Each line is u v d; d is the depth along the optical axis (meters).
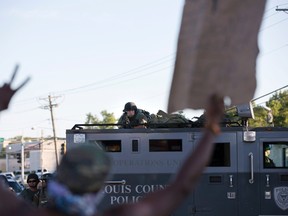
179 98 2.39
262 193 11.80
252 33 2.41
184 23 2.46
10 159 97.75
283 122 46.31
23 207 2.14
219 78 2.36
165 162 11.88
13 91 2.56
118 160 11.95
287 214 11.77
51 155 90.06
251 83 2.37
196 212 11.70
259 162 11.84
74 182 2.09
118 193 11.88
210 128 2.30
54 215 2.10
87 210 2.10
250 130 11.91
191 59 2.40
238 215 11.74
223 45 2.39
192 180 2.21
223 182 11.78
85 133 11.99
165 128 12.02
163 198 2.16
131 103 12.70
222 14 2.40
